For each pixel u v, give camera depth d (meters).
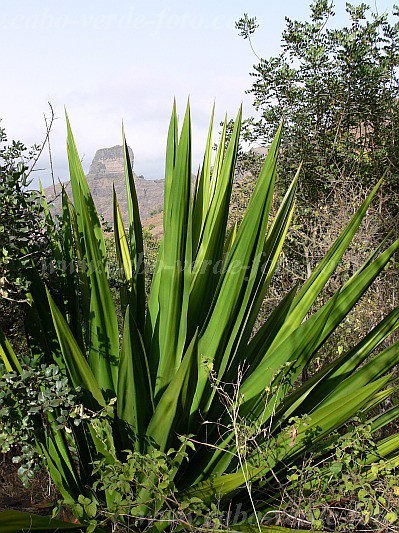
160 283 3.49
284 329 3.84
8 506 4.23
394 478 3.34
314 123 8.70
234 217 8.89
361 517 3.31
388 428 5.22
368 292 6.63
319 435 3.39
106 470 3.27
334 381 3.83
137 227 3.81
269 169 3.47
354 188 8.05
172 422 3.25
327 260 3.79
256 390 3.57
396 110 8.46
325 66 8.40
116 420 3.44
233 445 3.43
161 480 3.14
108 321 3.51
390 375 3.30
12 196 3.49
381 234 7.64
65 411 3.23
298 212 8.08
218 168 4.06
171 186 3.41
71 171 3.78
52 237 3.80
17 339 4.45
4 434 3.27
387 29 8.38
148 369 3.34
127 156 3.88
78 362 3.28
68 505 3.49
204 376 3.52
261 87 8.52
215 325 3.58
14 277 3.48
